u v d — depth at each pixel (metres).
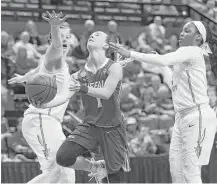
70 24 15.38
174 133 6.33
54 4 15.62
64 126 9.57
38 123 6.40
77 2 15.84
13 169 8.83
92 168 6.25
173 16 16.11
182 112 6.16
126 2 15.79
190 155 6.08
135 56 5.73
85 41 13.37
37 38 14.04
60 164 5.94
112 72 5.81
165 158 9.52
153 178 9.43
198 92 6.09
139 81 12.77
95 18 15.62
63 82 6.33
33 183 6.41
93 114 5.94
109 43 5.80
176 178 6.32
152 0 16.80
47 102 5.79
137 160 9.40
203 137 6.05
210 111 6.12
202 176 9.46
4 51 13.27
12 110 12.05
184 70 6.12
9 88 12.70
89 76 5.96
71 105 11.21
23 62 12.66
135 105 11.73
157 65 5.82
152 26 14.81
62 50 6.26
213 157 9.48
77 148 5.91
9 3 15.27
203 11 15.38
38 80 5.75
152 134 10.41
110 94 5.75
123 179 9.27
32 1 15.54
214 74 7.11
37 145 6.43
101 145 5.98
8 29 14.95
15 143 9.82
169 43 15.05
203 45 6.39
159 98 12.15
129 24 16.05
